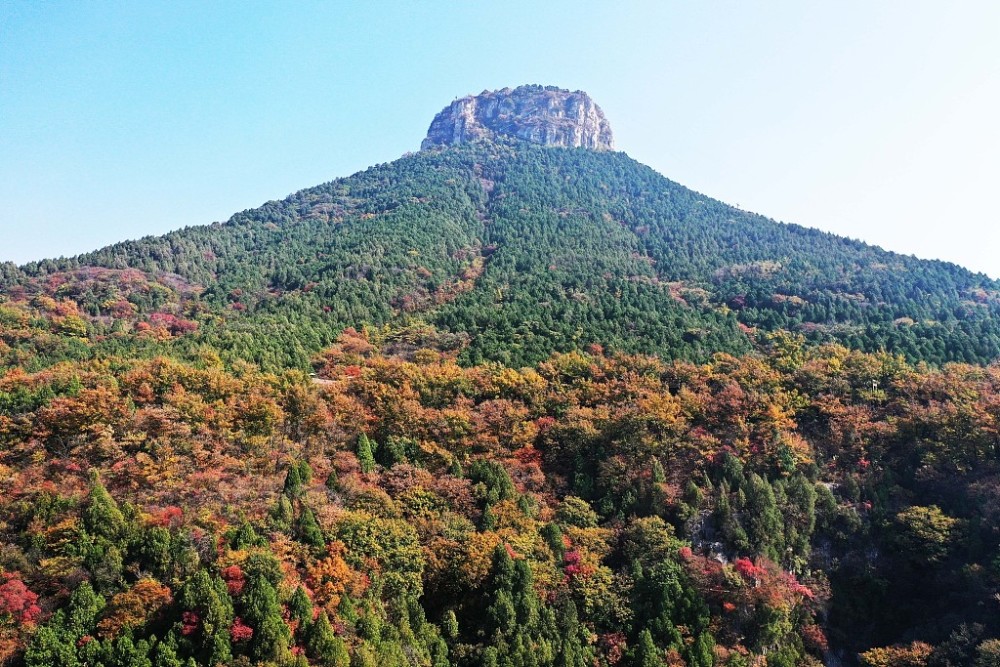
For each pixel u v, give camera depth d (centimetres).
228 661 5372
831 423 9612
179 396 8569
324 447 8544
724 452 9125
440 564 6969
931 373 10344
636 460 9081
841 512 8538
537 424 9656
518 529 7544
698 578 7369
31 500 6581
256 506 6888
